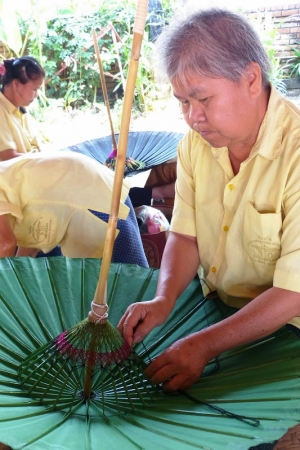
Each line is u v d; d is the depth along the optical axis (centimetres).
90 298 127
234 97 100
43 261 135
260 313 105
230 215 121
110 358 95
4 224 166
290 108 111
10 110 281
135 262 185
